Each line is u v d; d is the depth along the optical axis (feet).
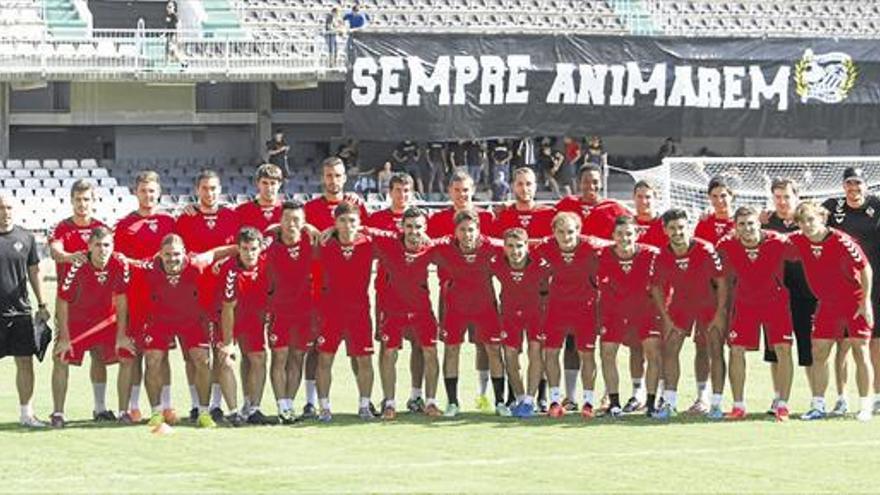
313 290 59.52
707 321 60.18
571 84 155.22
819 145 171.12
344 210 59.62
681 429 57.11
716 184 63.10
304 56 155.43
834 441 54.34
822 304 59.47
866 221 61.67
